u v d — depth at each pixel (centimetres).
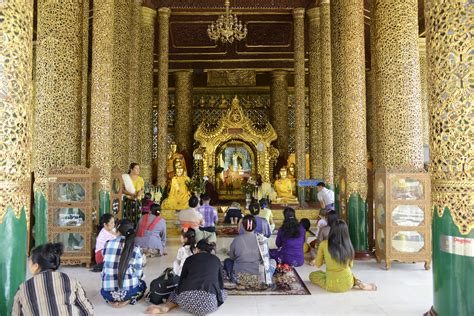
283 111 2027
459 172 382
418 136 761
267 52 1983
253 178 1838
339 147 946
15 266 346
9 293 341
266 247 587
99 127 846
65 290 313
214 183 1808
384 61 779
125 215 923
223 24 1305
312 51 1534
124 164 1042
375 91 810
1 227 338
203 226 857
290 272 662
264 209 925
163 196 1460
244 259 580
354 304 512
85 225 708
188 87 2017
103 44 861
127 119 1055
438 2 397
